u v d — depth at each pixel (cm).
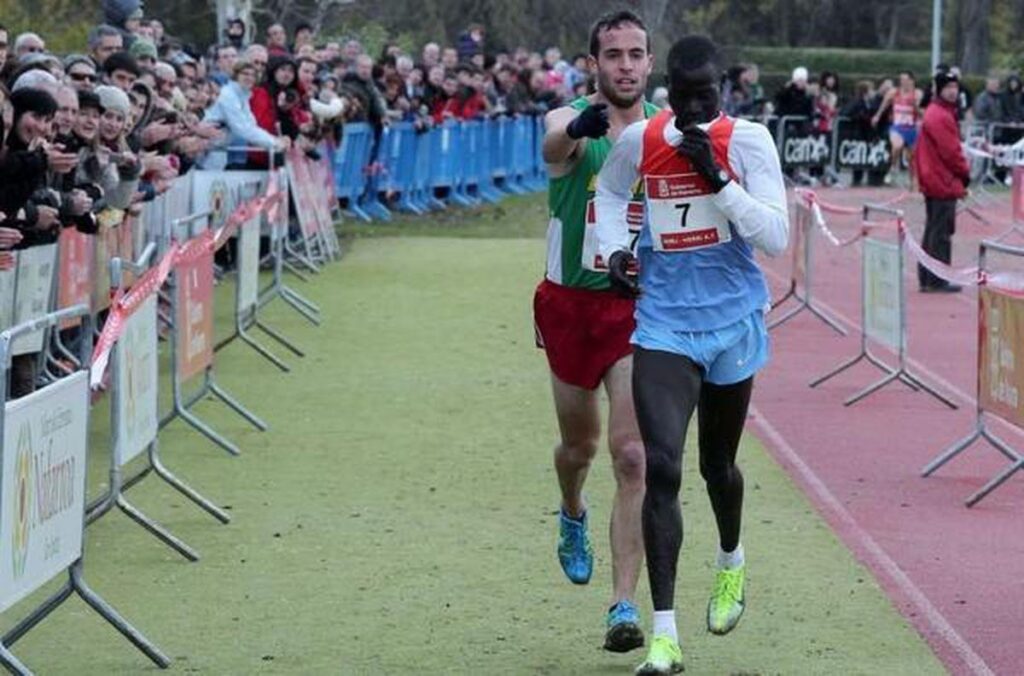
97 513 1005
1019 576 1009
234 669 839
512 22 6088
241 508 1155
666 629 785
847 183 4547
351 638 887
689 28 7081
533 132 4353
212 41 4447
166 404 1496
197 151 1975
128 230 1565
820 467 1305
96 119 1442
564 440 913
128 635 842
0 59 1375
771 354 1858
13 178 1212
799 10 8194
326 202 2648
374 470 1273
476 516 1141
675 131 803
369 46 5122
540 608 940
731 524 848
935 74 2386
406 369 1712
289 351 1797
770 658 855
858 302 2317
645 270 823
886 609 940
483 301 2222
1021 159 3594
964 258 2906
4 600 730
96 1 3547
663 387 798
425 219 3331
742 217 791
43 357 1282
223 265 2239
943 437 1420
